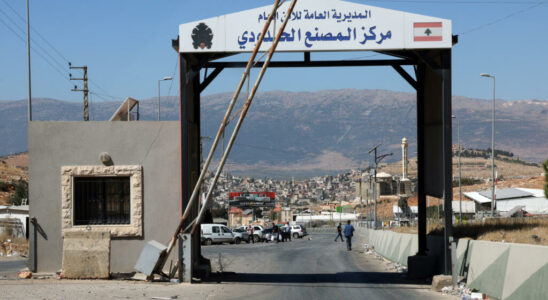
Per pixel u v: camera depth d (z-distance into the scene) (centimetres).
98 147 1772
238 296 1402
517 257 1209
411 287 1625
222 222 11312
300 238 7681
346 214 13612
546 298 1048
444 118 1655
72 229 1747
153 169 1769
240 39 1697
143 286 1542
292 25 1714
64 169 1759
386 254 2895
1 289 1396
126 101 2050
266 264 2548
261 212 17062
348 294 1461
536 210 6116
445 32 1680
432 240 1958
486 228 2039
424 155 2055
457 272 1593
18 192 7856
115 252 1752
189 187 1723
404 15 1698
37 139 1770
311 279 1852
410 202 12169
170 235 1756
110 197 1775
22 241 3834
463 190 11131
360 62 1942
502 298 1243
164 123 1781
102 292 1387
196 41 1697
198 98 1961
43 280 1627
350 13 1712
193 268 1811
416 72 2042
